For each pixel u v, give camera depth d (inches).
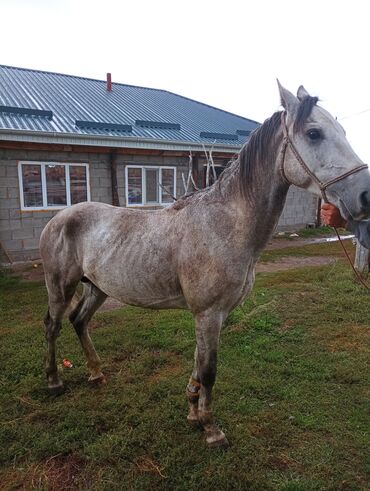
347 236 440.5
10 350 129.0
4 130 252.7
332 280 215.2
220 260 72.2
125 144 313.0
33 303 187.2
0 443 84.6
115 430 88.2
